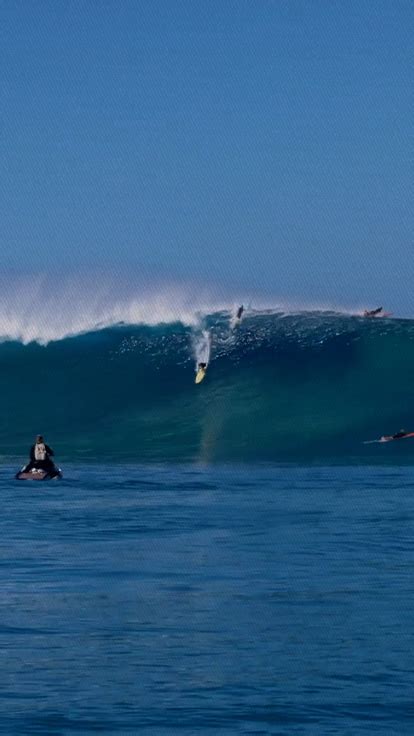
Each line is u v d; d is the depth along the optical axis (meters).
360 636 49.03
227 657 45.22
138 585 61.72
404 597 58.09
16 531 85.56
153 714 37.50
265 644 47.50
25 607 55.47
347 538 81.19
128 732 35.56
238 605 55.97
